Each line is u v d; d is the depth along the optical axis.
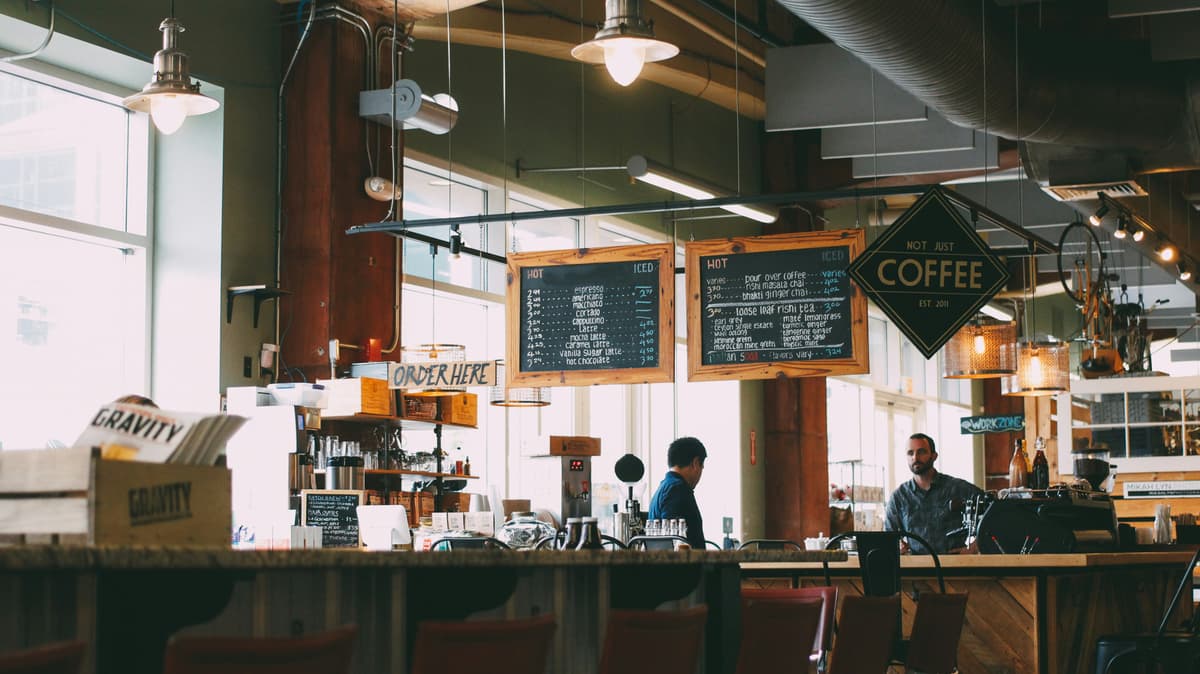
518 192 10.23
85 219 7.86
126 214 8.09
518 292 7.67
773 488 13.22
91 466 2.46
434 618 3.18
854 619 4.32
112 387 7.93
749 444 12.98
